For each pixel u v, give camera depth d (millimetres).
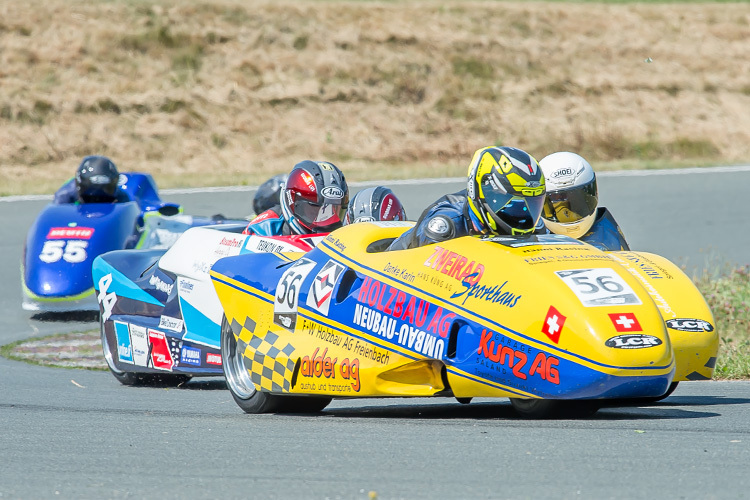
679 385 25500
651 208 60875
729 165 80250
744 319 33531
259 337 21453
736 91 113750
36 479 13594
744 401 21062
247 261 22750
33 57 104375
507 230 19328
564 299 17047
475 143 101188
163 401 24109
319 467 14008
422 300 18469
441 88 108750
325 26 116812
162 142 96438
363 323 19359
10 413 20984
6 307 43000
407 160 97688
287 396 21328
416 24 119812
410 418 19500
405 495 12164
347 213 28047
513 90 109750
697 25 128625
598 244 25672
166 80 104688
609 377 16562
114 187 44531
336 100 105250
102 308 29625
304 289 20703
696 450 14539
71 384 28094
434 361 18344
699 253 50219
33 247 41344
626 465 13555
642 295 17562
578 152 100875
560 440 15594
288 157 96625
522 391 17281
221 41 111875
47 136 94688
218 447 15875
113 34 109562
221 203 63188
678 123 106625
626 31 125062
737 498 11602
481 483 12703
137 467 14336
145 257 29953
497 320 17422
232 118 100875
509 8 127625
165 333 27109
